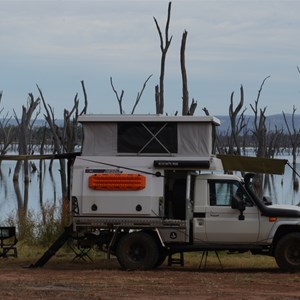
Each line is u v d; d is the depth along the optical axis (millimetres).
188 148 32250
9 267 33719
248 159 33281
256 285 27391
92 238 32656
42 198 90062
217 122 33094
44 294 24906
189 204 31719
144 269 31906
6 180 130750
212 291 25797
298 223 31188
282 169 33125
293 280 28688
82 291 25578
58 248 33219
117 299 23938
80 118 32562
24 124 116438
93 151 32656
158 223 31641
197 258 37594
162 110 56812
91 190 31891
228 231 31562
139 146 32406
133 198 31672
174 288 26438
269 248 31797
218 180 31859
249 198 31656
